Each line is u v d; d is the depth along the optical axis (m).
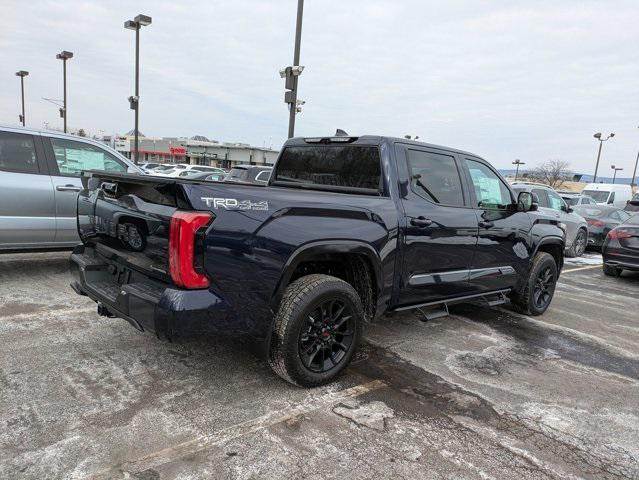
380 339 4.71
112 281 3.63
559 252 6.27
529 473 2.65
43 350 3.87
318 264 3.82
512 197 5.39
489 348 4.66
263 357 3.38
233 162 73.00
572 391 3.79
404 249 3.97
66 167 6.10
